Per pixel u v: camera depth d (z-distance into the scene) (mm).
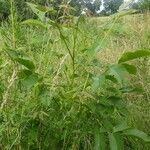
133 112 726
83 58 645
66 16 607
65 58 624
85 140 638
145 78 789
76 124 614
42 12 621
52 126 616
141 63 812
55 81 626
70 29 625
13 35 682
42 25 640
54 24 594
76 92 604
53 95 601
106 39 622
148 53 559
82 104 609
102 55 968
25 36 734
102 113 600
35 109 619
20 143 619
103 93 658
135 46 1076
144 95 789
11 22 717
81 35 686
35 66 640
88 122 611
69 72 641
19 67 633
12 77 618
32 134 613
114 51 1010
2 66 655
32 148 625
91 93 631
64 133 606
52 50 675
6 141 617
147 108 751
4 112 618
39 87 609
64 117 600
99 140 572
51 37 699
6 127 613
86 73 640
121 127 562
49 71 663
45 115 620
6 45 667
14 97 630
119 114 661
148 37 1116
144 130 708
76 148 617
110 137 559
